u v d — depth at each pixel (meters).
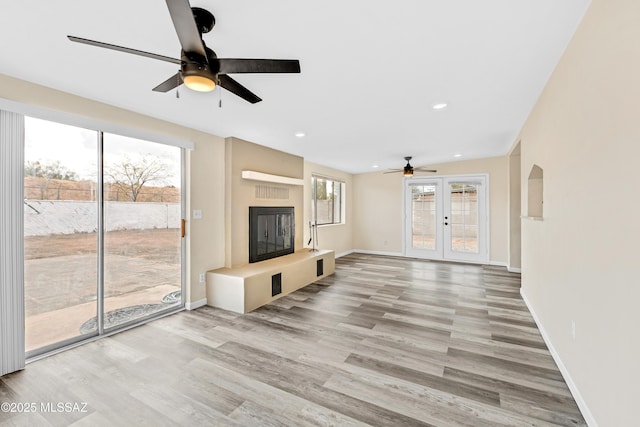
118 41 1.74
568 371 1.94
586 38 1.59
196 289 3.50
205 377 2.06
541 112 2.60
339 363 2.24
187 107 2.79
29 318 2.35
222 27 1.60
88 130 2.65
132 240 3.01
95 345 2.54
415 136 3.97
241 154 4.00
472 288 4.28
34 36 1.67
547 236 2.49
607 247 1.42
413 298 3.82
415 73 2.18
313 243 5.93
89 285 2.68
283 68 1.55
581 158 1.73
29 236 2.34
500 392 1.88
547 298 2.50
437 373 2.10
